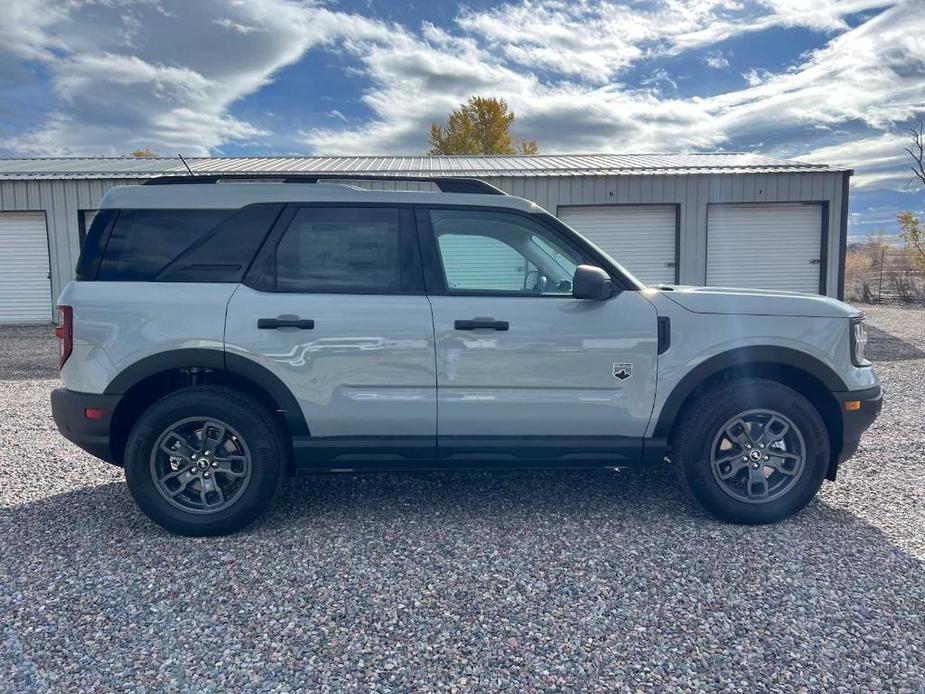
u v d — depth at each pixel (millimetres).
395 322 3852
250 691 2480
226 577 3367
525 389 3910
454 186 4137
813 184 15406
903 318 15750
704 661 2648
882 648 2721
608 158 19188
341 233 3980
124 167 17469
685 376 3941
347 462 3953
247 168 17047
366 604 3094
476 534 3879
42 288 15992
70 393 3846
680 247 15648
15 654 2711
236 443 3887
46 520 4129
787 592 3176
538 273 4047
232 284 3883
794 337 3943
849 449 4059
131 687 2500
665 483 4762
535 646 2760
